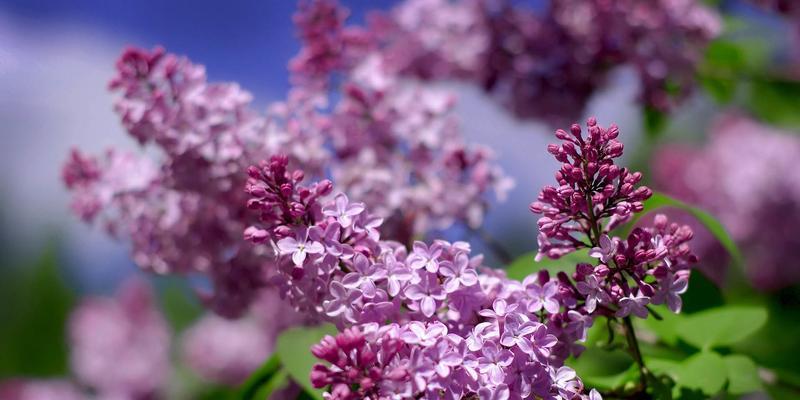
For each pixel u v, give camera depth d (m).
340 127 0.58
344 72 0.62
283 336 0.50
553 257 0.42
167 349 1.24
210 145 0.51
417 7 0.86
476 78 0.86
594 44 0.83
